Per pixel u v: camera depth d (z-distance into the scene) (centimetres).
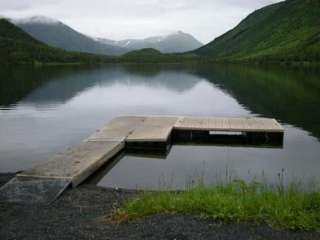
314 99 3872
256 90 4909
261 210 938
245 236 838
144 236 845
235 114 3145
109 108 3541
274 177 1523
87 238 845
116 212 990
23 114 3128
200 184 1216
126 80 7275
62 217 983
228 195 1049
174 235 846
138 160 1778
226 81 6688
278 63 15988
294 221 885
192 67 14800
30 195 1153
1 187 1227
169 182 1462
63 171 1372
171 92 4931
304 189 1254
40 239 847
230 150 1964
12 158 1823
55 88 5409
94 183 1465
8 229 905
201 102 3931
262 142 2114
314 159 1781
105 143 1839
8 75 8531
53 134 2352
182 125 2234
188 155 1873
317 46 16800
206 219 921
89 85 6009
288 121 2742
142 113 3269
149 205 998
